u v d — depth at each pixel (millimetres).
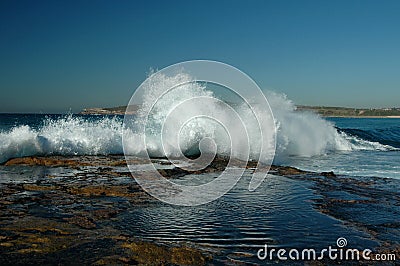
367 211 6719
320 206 7062
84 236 5129
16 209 6414
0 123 31984
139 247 4691
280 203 7285
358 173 11680
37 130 14086
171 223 5879
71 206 6703
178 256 4500
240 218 6223
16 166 11320
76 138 13797
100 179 9234
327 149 18656
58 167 11148
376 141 23047
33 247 4680
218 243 5059
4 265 4160
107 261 4305
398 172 11898
